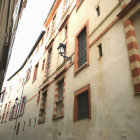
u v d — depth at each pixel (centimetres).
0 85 1906
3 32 797
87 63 804
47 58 1633
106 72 648
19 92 2520
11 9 819
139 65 507
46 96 1378
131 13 579
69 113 870
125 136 476
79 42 1013
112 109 560
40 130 1242
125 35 586
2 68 1182
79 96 846
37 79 1784
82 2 1097
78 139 718
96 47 768
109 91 600
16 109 2380
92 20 892
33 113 1565
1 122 3106
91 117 663
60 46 1059
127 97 511
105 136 556
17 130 1986
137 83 482
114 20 682
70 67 1016
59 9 1669
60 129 923
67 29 1260
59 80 1157
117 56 608
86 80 784
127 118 488
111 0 755
